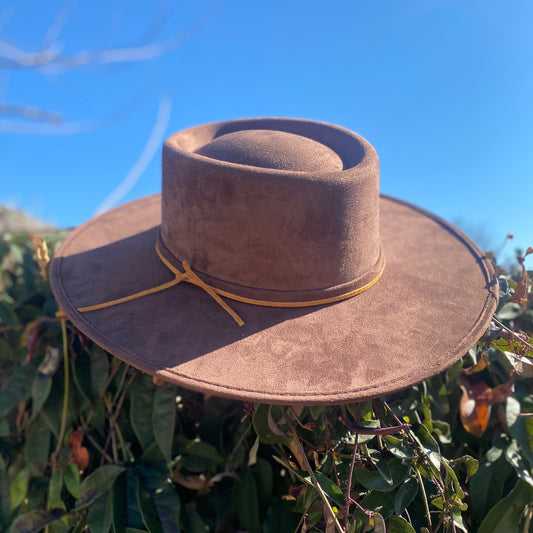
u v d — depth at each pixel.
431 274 0.51
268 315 0.43
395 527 0.42
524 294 0.50
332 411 0.44
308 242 0.42
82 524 0.49
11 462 0.63
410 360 0.40
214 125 0.56
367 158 0.46
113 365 0.53
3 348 0.65
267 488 0.52
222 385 0.37
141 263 0.50
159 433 0.50
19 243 0.69
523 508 0.44
